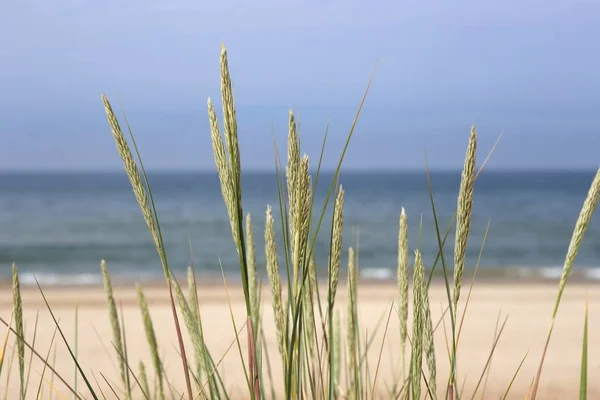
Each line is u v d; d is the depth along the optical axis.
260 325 1.96
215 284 19.52
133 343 9.33
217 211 51.97
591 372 8.16
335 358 2.39
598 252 31.52
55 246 33.09
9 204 59.28
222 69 1.21
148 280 21.92
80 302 14.25
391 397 2.42
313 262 1.88
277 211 44.69
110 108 1.34
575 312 12.67
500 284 18.88
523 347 9.53
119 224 42.41
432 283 18.00
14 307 1.80
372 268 26.55
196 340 1.77
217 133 1.26
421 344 1.42
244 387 6.30
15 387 6.38
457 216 1.32
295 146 1.31
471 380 7.59
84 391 6.08
